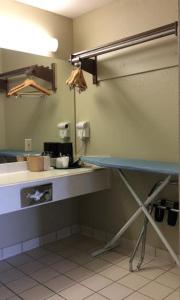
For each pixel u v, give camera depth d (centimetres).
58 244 268
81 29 273
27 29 248
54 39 262
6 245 242
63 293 191
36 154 255
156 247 235
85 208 287
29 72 252
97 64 261
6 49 237
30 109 253
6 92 239
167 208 222
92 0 242
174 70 212
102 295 187
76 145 285
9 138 238
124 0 238
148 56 225
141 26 229
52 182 207
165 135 221
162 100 220
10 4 237
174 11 209
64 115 276
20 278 210
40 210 263
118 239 259
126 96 243
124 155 248
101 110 262
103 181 247
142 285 198
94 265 227
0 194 179
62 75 274
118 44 227
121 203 256
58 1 242
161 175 227
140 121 235
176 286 195
